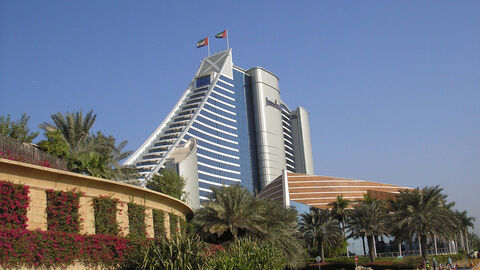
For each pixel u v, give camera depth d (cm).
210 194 4428
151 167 12538
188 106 17212
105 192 2616
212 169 16712
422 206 6619
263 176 19612
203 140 16500
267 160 19825
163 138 15038
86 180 2445
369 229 7419
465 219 12400
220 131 17775
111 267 2433
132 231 2780
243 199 4278
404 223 6594
